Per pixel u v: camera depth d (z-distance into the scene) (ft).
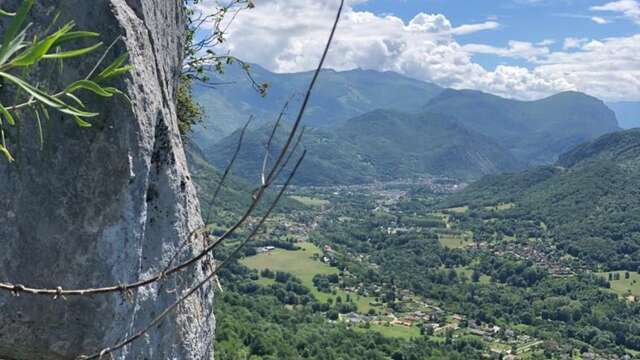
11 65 7.98
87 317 14.97
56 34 8.05
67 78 14.60
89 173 15.02
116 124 15.15
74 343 14.92
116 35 15.17
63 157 14.78
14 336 14.57
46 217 14.71
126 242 15.61
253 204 7.58
